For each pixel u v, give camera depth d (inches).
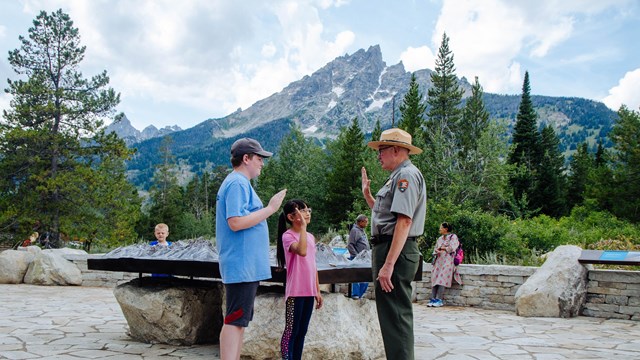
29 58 1268.5
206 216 2427.4
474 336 275.7
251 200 162.1
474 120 1953.7
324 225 1841.8
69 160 1175.6
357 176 1745.8
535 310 357.4
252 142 166.9
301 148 2332.7
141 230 2283.5
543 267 378.6
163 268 227.3
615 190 1155.3
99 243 1171.9
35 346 227.1
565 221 1123.9
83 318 314.0
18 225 1093.1
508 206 1660.9
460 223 556.7
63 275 519.8
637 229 912.3
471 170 1407.5
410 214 154.1
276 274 205.2
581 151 2391.7
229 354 151.8
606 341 263.0
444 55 2007.9
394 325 159.3
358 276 220.7
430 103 2042.3
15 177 1144.2
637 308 346.0
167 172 3021.7
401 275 159.5
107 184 1184.2
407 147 165.8
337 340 205.9
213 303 248.5
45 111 1168.8
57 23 1278.3
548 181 1859.0
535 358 219.5
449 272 414.9
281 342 189.0
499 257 527.8
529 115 2171.5
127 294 238.2
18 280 530.6
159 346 231.1
